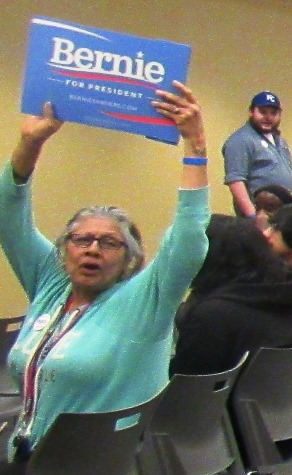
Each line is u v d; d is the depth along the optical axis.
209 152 6.27
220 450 2.54
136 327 2.11
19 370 2.21
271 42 6.55
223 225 2.80
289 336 2.70
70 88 2.02
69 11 5.72
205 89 6.23
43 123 2.19
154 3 6.01
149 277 2.11
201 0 6.18
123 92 2.01
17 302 5.74
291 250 3.21
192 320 2.71
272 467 2.67
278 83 6.61
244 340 2.69
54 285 2.32
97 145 5.89
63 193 5.77
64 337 2.15
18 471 2.14
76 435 1.94
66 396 2.12
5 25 5.54
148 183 6.12
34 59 2.03
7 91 5.58
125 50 2.01
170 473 2.33
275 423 2.74
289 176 5.56
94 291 2.20
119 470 2.07
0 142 5.59
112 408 2.11
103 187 5.93
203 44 6.21
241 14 6.37
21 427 2.18
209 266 2.79
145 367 2.13
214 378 2.36
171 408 2.32
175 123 2.01
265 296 2.71
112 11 5.86
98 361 2.09
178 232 2.04
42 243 2.40
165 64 2.00
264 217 4.21
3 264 5.68
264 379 2.69
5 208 2.35
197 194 2.04
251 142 5.45
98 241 2.18
